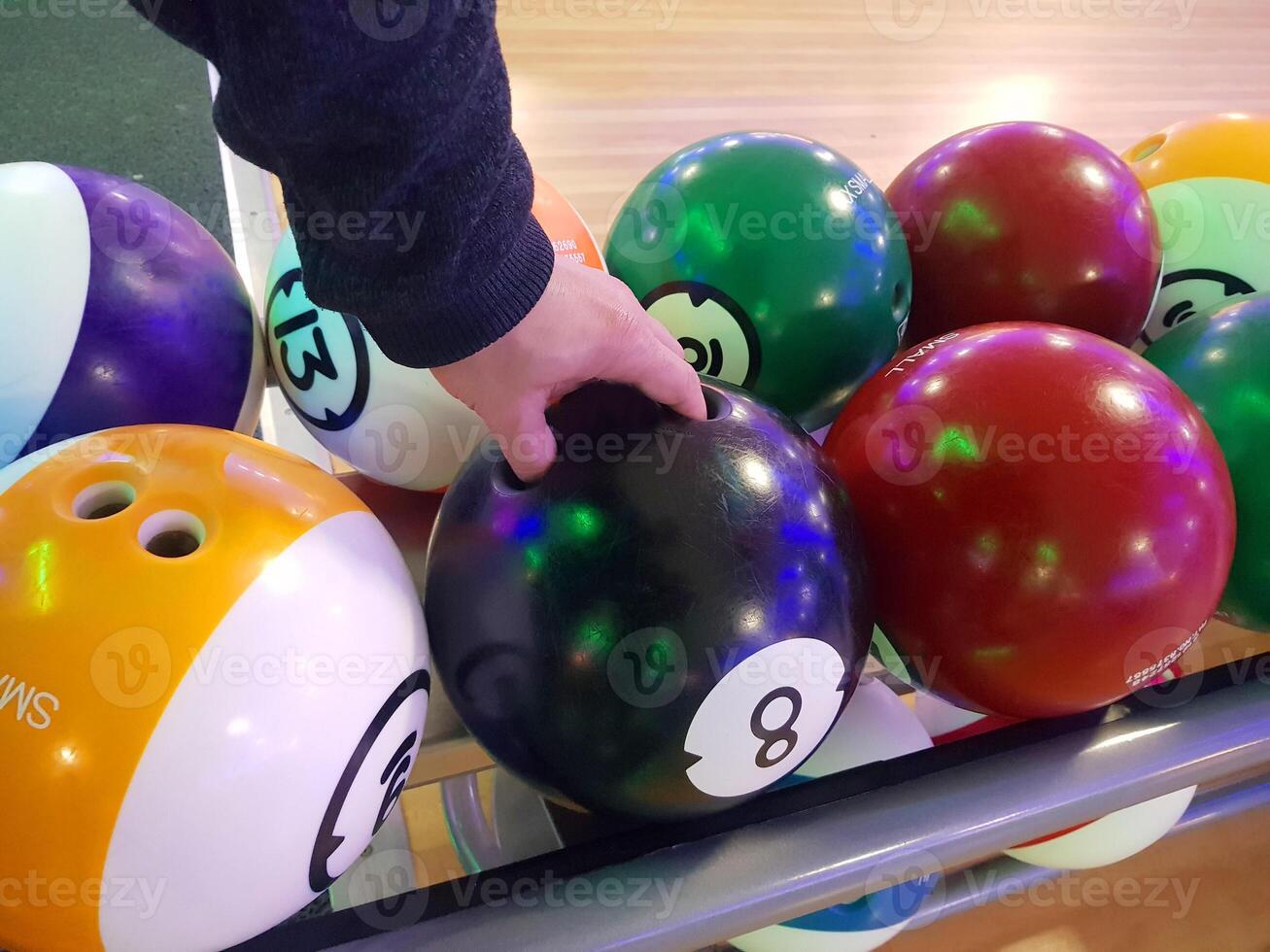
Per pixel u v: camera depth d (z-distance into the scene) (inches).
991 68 91.3
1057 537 22.7
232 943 21.1
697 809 23.5
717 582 20.7
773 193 32.0
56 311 26.8
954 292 34.7
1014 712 26.6
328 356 31.4
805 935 31.0
